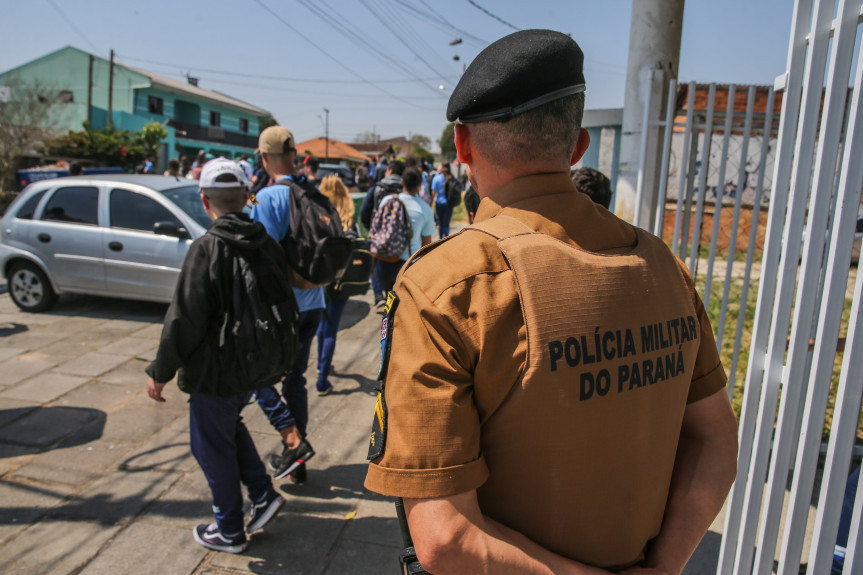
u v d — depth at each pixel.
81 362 4.66
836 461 1.31
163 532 2.63
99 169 13.83
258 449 3.40
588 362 0.81
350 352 5.07
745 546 1.57
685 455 1.06
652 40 3.02
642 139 2.95
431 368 0.80
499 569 0.78
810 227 1.35
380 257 4.82
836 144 1.30
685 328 0.97
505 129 0.90
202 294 2.19
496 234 0.85
